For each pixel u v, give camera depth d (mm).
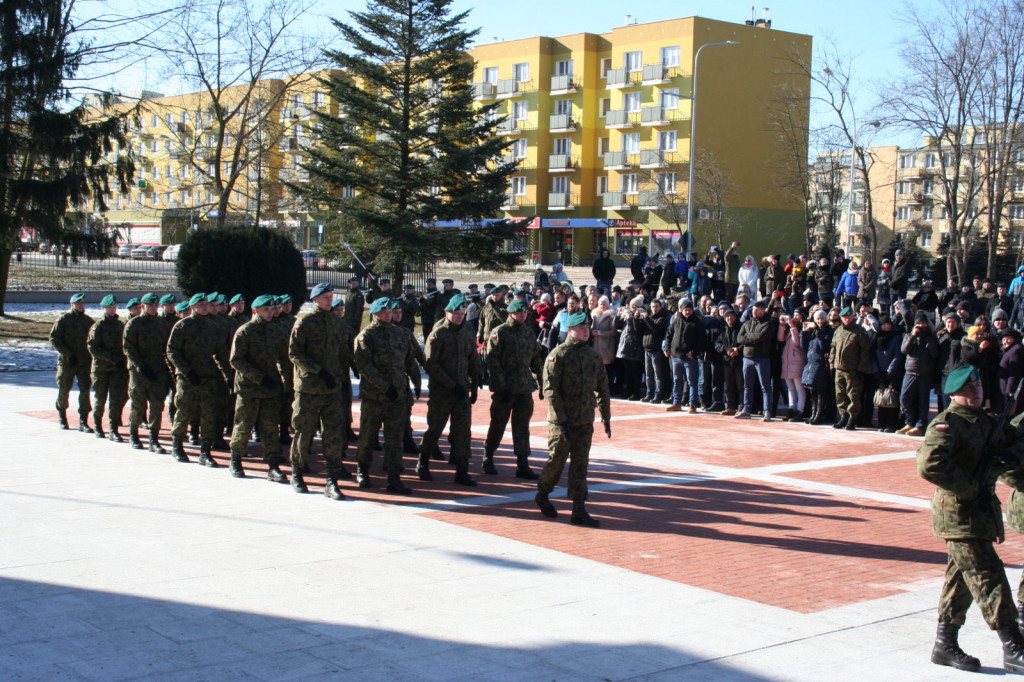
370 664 5418
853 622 6410
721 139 58375
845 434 14969
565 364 8984
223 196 33188
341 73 36531
